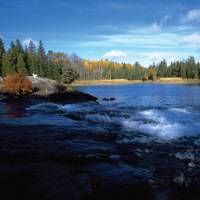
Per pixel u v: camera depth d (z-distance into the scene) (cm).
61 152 920
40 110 2186
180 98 3491
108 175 704
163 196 608
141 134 1263
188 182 702
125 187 634
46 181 655
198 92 4691
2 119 1672
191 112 1998
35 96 3459
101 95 4378
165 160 877
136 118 1731
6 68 7312
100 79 13725
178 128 1383
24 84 3556
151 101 3134
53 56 13888
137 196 598
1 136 1156
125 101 3203
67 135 1210
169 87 6994
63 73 9344
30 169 743
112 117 1788
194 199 615
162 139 1167
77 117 1808
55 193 589
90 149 969
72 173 711
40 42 9419
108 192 607
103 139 1153
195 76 12431
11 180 662
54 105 2484
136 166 809
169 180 711
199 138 1188
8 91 3481
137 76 13362
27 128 1356
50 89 3941
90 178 678
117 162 826
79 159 846
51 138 1140
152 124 1498
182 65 13025
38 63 8450
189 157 912
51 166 771
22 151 923
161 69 13462
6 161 816
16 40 8650
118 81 12506
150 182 670
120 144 1075
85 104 2767
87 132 1289
